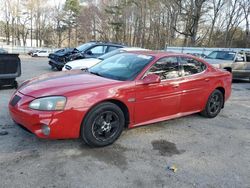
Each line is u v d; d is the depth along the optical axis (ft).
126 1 166.30
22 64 56.90
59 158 11.21
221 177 10.62
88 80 12.96
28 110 11.14
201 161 11.85
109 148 12.51
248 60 40.68
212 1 115.03
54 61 41.98
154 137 14.21
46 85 12.21
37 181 9.47
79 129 11.72
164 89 14.42
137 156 11.88
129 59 15.28
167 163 11.43
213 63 37.06
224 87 18.74
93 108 11.91
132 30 169.78
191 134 15.07
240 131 16.26
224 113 20.33
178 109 15.64
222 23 124.26
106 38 175.42
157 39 157.69
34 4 207.10
